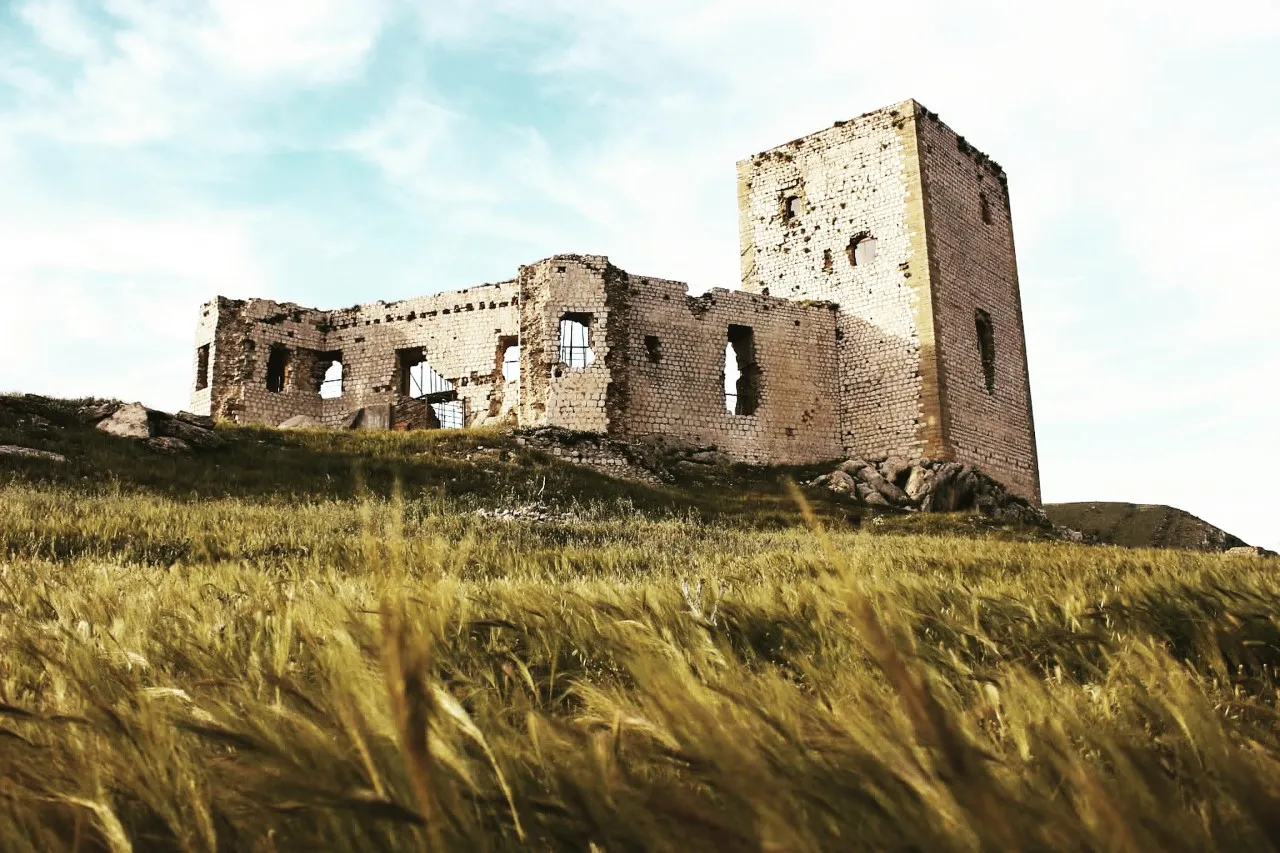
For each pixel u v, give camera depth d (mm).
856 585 873
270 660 1983
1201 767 1132
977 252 33375
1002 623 2988
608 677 2232
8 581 3697
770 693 1327
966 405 30797
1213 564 5148
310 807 985
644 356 30250
